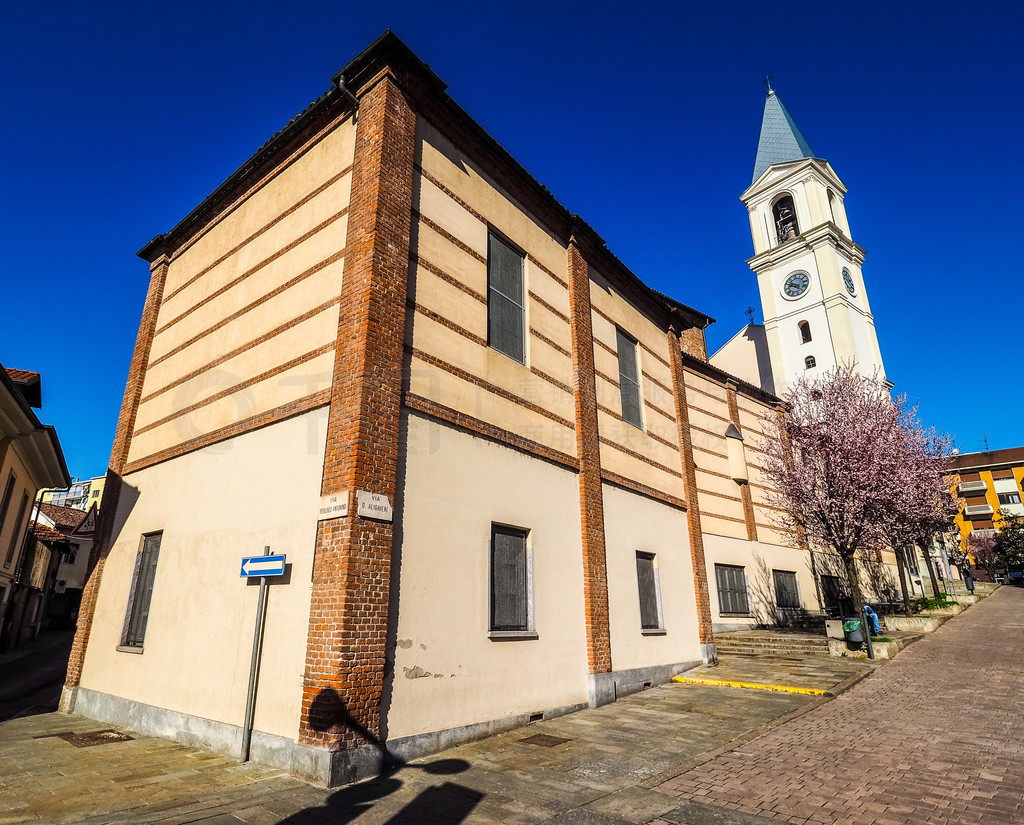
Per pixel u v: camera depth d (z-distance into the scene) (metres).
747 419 23.23
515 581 9.40
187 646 8.80
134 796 5.75
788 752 7.13
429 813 5.33
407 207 8.90
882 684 11.40
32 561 24.81
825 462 17.95
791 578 22.39
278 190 10.74
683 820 5.11
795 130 41.41
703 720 8.95
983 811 5.26
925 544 24.08
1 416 14.73
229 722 7.60
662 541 13.83
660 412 15.47
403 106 9.30
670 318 16.89
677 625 13.44
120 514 11.86
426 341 8.77
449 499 8.42
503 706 8.48
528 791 5.90
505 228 11.13
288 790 5.93
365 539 7.00
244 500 8.79
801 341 35.81
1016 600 31.09
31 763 7.09
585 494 11.32
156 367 12.68
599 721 9.03
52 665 20.17
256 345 9.88
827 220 36.19
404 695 7.12
